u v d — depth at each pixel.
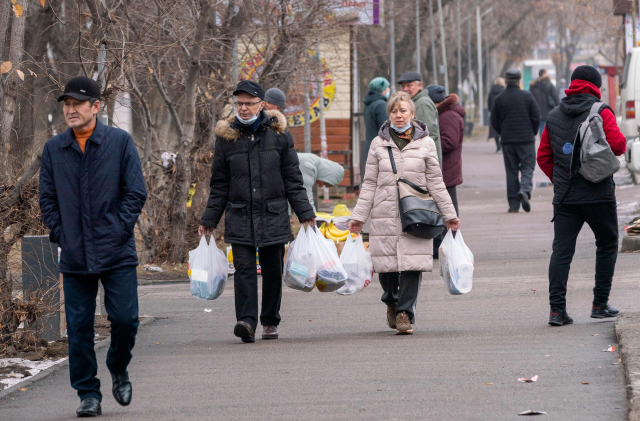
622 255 33.06
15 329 22.25
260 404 16.17
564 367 17.75
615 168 21.66
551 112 22.66
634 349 17.89
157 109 43.06
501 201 58.66
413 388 16.77
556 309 22.36
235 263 22.62
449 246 22.83
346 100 61.84
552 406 15.07
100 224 15.55
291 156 22.84
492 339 21.17
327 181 34.06
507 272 32.09
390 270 22.47
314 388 17.14
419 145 22.69
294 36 42.28
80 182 15.57
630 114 63.59
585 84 22.23
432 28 137.00
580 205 22.08
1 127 23.08
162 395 17.22
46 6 31.70
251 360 20.17
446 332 22.59
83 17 27.95
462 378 17.33
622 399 15.23
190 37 36.75
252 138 22.47
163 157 39.84
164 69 40.09
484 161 98.25
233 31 39.59
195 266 23.31
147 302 30.23
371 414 15.18
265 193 22.38
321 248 23.22
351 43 56.09
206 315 27.47
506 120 50.00
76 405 16.81
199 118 41.25
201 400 16.69
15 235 22.56
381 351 20.45
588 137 21.78
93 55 28.12
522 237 41.25
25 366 20.47
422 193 22.48
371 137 37.91
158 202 39.84
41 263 22.20
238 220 22.41
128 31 34.16
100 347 22.27
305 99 55.66
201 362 20.25
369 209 22.81
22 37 24.05
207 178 41.19
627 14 66.31
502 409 15.07
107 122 28.03
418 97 32.72
